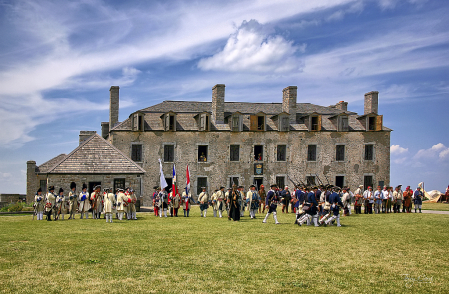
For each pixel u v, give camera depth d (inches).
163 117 1585.9
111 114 1686.8
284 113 1641.2
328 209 748.6
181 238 572.1
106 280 351.3
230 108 1785.2
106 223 772.6
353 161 1699.1
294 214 1021.2
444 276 376.2
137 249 485.1
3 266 392.5
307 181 1582.2
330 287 340.2
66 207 853.2
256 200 900.6
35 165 1715.1
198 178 1594.5
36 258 428.5
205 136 1603.1
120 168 1147.9
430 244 534.6
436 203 1523.1
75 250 474.3
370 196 1044.5
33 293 313.4
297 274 379.2
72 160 1122.7
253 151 1635.1
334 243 536.7
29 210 1231.5
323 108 1887.3
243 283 348.5
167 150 1574.8
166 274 374.0
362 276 374.6
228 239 565.3
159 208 947.3
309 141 1678.2
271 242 541.6
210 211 1163.9
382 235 612.1
